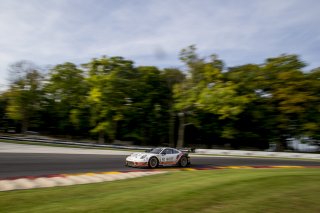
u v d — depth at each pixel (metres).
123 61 38.72
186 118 43.72
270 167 17.69
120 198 6.68
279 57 38.22
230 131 41.06
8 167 12.84
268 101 38.62
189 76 38.12
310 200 6.62
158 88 44.19
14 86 39.38
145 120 44.72
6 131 47.19
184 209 5.81
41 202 6.84
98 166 14.84
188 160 16.80
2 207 6.26
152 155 15.09
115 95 37.44
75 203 6.30
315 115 36.16
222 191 7.27
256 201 6.41
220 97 35.22
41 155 18.69
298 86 35.16
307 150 40.12
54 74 40.66
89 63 38.47
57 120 45.38
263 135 42.72
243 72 39.44
